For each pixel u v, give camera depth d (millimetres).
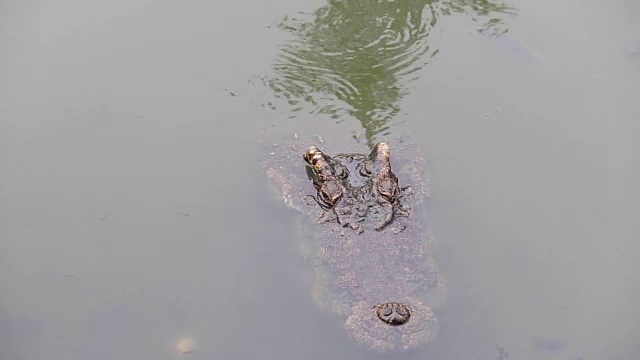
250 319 2328
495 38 2893
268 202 2539
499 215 2498
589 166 2598
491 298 2344
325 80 2801
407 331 2209
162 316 2342
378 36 2918
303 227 2445
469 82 2793
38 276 2404
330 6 3010
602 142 2646
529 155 2625
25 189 2559
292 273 2398
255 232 2484
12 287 2383
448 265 2395
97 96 2768
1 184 2564
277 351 2273
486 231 2465
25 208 2523
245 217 2514
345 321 2266
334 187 2439
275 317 2328
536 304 2340
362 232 2357
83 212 2521
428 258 2350
